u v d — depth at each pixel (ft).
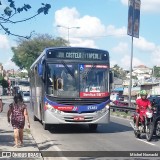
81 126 72.69
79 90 59.26
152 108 52.95
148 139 51.08
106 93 60.23
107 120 60.18
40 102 66.90
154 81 279.49
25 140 48.96
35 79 78.23
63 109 58.65
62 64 59.77
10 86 366.02
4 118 85.71
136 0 131.44
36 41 296.92
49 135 58.29
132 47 125.18
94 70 60.39
